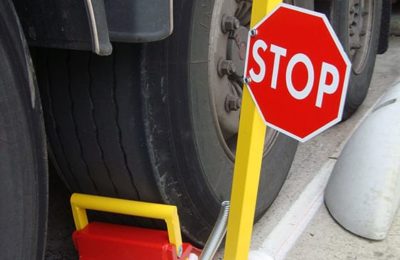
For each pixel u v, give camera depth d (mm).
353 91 3295
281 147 2459
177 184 1894
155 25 1444
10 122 1287
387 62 4426
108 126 1774
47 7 1374
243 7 2137
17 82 1294
